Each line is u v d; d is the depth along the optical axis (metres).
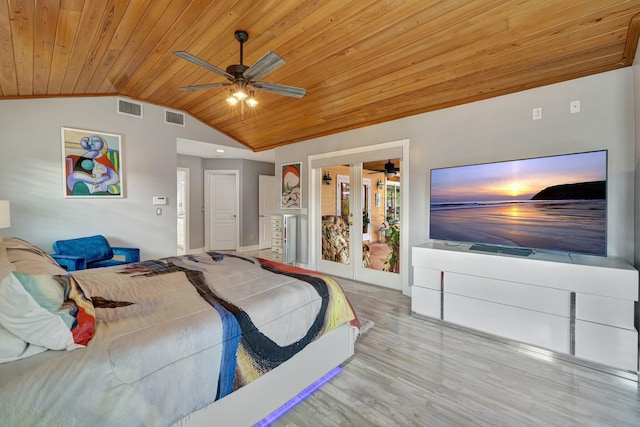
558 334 2.25
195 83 3.57
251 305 1.57
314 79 3.26
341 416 1.67
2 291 1.01
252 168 7.21
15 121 3.27
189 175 6.58
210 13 2.22
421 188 3.65
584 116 2.55
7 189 3.24
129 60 2.92
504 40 2.35
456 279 2.79
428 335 2.67
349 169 4.58
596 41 2.20
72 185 3.62
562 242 2.40
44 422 0.91
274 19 2.30
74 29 2.26
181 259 2.66
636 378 1.98
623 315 2.01
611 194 2.43
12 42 2.26
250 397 1.50
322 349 1.96
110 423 1.01
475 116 3.18
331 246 4.90
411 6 2.13
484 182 2.84
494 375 2.06
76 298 1.24
